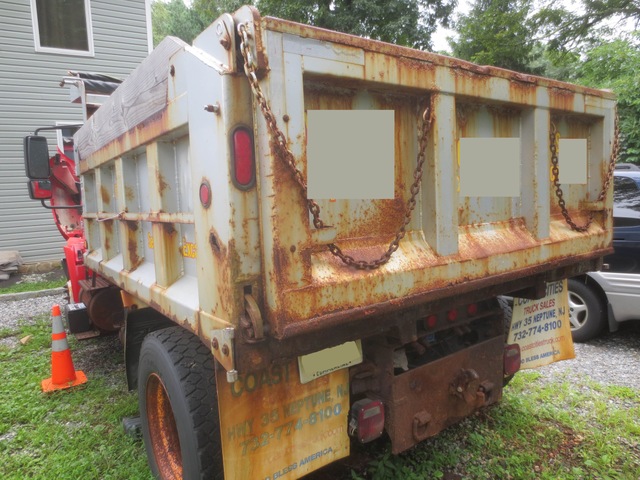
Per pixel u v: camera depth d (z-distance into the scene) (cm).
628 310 446
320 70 157
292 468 193
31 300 771
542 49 1970
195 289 196
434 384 234
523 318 303
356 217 181
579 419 322
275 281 149
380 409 212
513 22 1764
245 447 180
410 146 199
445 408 239
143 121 223
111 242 331
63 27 1079
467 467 268
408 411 223
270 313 152
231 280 150
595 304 469
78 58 1096
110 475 269
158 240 223
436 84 194
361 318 170
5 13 1009
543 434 302
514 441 296
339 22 1305
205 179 164
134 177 268
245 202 151
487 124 232
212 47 158
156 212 220
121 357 475
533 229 247
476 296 231
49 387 392
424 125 196
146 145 226
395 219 195
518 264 235
